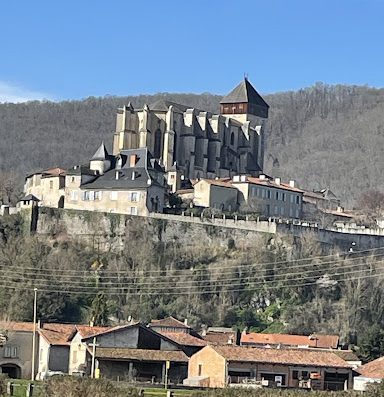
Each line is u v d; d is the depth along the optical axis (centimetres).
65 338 14012
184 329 16550
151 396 8550
